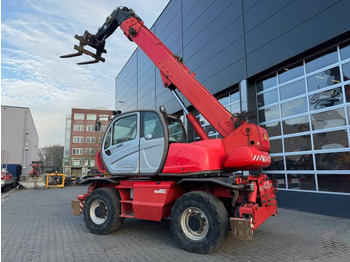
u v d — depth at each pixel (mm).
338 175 6773
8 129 40062
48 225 6562
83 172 27406
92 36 7098
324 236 5082
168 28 15547
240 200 4703
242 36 9641
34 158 65125
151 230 5879
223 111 5176
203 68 11844
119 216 5465
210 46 11430
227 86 10297
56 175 21031
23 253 4359
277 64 8219
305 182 7672
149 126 5289
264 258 3955
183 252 4289
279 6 8164
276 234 5270
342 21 6406
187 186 5137
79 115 64000
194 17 12750
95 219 5688
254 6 9117
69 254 4281
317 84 7465
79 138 63062
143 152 5219
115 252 4352
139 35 6508
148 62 18953
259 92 9477
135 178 5750
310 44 7191
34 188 19906
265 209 4762
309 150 7602
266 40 8609
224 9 10641
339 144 6797
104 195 5555
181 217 4453
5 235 5582
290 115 8273
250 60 9219
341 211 6652
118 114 6156
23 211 8922
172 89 6012
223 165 4898
